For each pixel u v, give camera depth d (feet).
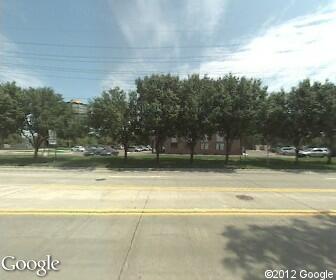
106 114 95.04
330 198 36.78
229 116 91.76
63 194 38.42
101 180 55.26
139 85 97.81
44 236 21.76
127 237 21.58
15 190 41.73
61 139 112.16
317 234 22.57
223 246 19.93
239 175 67.72
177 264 17.11
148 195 37.93
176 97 93.04
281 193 40.29
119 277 15.55
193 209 30.07
